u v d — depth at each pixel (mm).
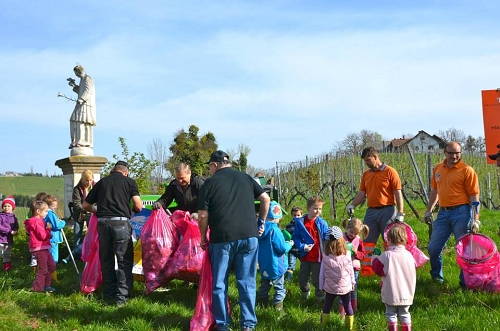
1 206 9133
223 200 5555
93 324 5824
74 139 12688
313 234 6676
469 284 6844
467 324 5656
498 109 7086
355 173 28438
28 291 7238
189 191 7336
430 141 73188
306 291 6801
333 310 6516
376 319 5949
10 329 5551
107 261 6871
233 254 5594
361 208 19344
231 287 7445
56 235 8742
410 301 5348
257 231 5719
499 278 6680
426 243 10766
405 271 5371
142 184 18469
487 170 31812
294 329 5734
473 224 6863
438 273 7438
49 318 6125
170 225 6988
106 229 6730
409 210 18266
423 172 27594
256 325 5770
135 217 8344
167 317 6113
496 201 24906
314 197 6648
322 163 27766
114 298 6828
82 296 6953
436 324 5773
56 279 8094
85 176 9422
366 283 7598
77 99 12758
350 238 6477
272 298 6816
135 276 7621
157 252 6805
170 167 27828
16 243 10578
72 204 9680
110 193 6793
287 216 17609
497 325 5527
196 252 6691
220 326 5500
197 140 32250
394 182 7285
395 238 5496
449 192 7152
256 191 5887
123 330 5625
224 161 5879
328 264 5668
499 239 11000
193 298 6949
